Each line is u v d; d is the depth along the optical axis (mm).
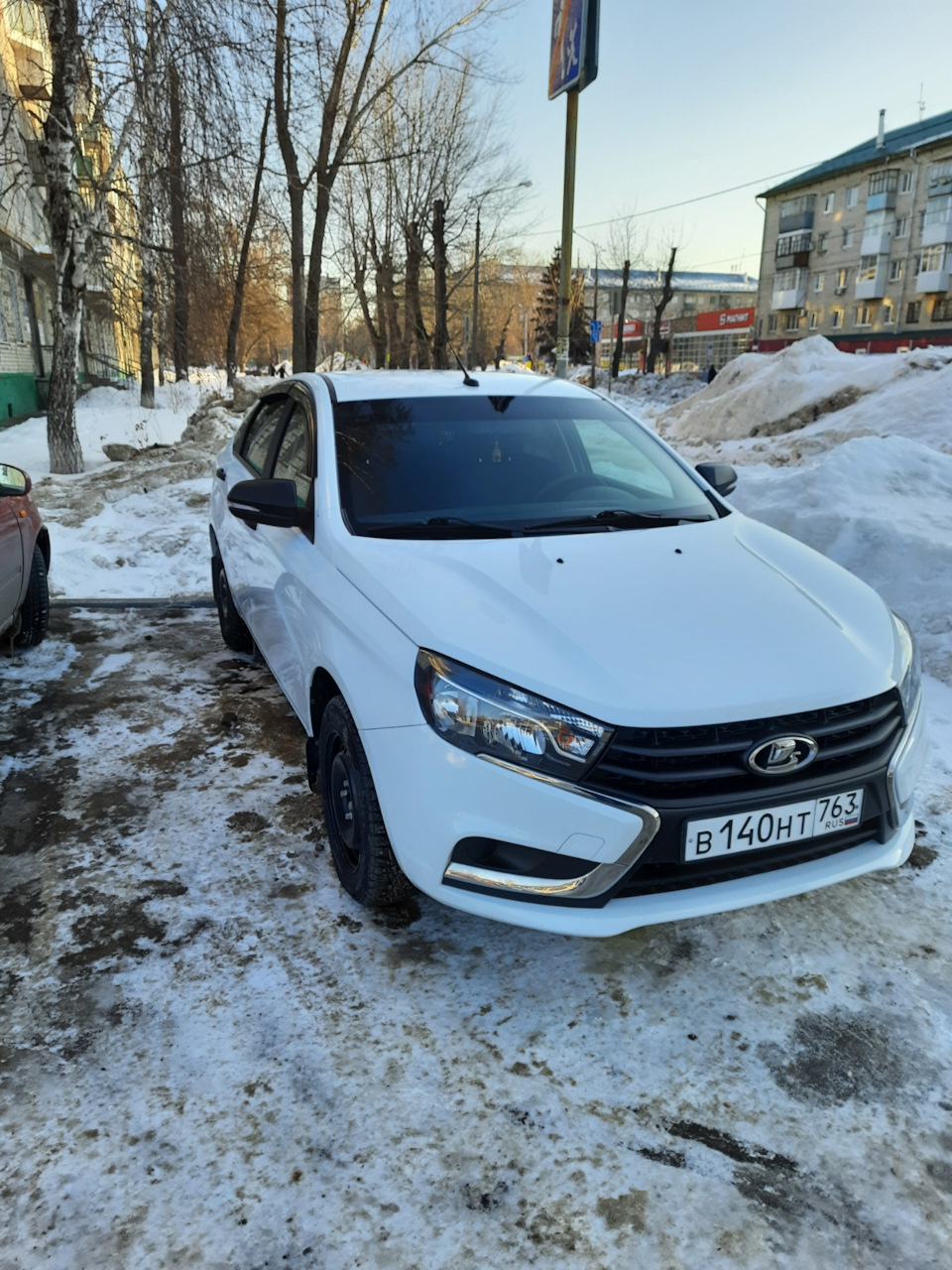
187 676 4719
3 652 5039
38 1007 2271
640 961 2500
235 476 4398
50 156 11375
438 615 2307
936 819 3227
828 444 11492
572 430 3545
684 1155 1888
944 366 12984
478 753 2111
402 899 2643
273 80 12250
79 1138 1894
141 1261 1640
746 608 2461
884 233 54469
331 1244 1683
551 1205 1771
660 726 2045
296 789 3439
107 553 7191
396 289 29562
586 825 2051
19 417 21016
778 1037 2217
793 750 2119
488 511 3016
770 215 63094
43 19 10859
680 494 3352
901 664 2428
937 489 6266
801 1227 1729
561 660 2164
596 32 11141
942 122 52406
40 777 3523
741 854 2154
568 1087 2057
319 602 2756
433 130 24047
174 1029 2205
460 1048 2170
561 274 12766
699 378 36719
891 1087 2064
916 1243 1697
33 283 23578
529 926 2121
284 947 2523
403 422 3367
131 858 2951
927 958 2506
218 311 12297
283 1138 1906
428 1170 1840
